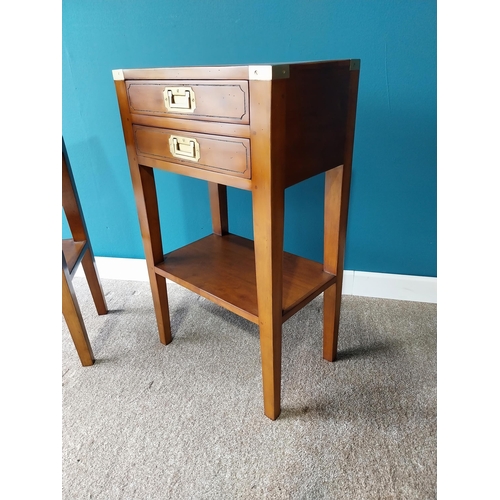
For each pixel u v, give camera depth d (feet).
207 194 4.35
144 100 2.71
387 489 2.49
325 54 3.44
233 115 2.21
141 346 3.88
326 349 3.51
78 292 4.88
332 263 3.13
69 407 3.20
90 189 4.63
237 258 3.55
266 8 3.38
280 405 3.09
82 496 2.56
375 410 3.05
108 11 3.67
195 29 3.59
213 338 3.95
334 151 2.64
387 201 3.93
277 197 2.27
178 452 2.80
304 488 2.53
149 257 3.45
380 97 3.50
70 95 4.12
